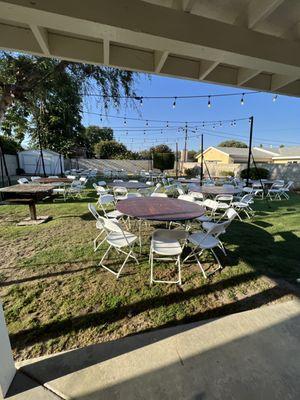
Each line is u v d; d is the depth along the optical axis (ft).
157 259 9.09
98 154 74.08
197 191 16.85
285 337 5.15
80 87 14.19
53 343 5.06
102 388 3.98
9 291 6.96
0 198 20.40
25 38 5.38
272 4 4.22
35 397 3.81
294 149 63.46
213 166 50.83
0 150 20.34
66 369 4.33
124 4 4.08
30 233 12.26
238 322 5.63
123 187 17.21
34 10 3.67
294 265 8.91
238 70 7.30
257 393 3.90
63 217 15.79
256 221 15.51
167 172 63.72
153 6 4.24
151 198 12.26
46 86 14.48
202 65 6.70
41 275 7.90
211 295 6.93
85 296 6.77
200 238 8.78
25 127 26.66
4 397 3.79
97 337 5.25
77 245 10.59
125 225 14.40
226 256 9.71
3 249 10.06
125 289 7.16
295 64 5.47
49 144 49.29
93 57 5.96
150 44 4.66
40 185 17.89
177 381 4.12
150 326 5.60
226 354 4.69
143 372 4.29
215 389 3.97
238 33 4.88
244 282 7.66
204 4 4.58
